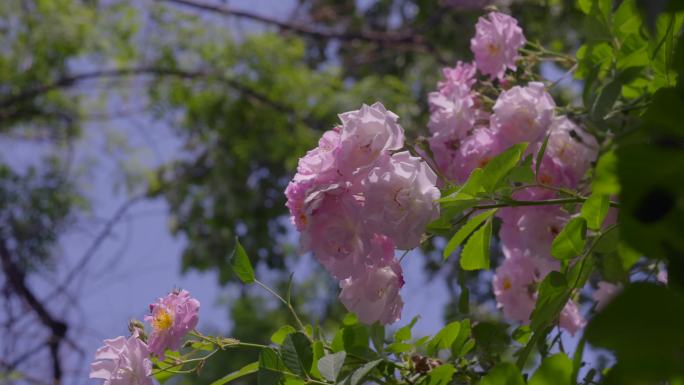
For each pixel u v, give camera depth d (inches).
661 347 12.5
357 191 28.6
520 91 35.4
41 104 133.3
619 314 12.6
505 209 35.7
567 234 29.5
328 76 129.1
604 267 34.8
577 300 39.7
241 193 123.6
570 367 20.6
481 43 41.6
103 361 33.4
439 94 38.5
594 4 37.3
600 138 37.3
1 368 103.7
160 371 32.9
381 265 29.9
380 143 28.5
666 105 14.2
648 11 17.4
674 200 13.6
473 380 35.4
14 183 127.8
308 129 124.2
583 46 38.2
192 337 35.1
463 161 35.3
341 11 134.6
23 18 129.1
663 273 34.8
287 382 30.6
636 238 13.9
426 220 28.1
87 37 129.5
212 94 126.6
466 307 37.4
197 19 130.7
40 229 123.8
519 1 92.7
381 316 31.3
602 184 16.8
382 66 131.8
